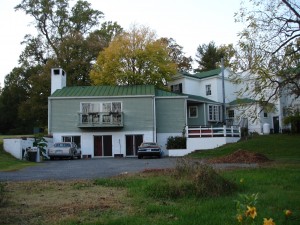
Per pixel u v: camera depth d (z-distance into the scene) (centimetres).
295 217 652
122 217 685
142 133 3678
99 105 3709
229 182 964
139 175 1348
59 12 5466
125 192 992
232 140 3412
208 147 3350
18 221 678
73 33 5294
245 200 553
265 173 1343
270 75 1819
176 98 3853
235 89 4581
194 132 3406
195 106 4294
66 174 1592
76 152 3347
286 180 1165
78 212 742
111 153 3669
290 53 1808
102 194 967
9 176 1527
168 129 3828
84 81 5238
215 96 4453
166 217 686
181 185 907
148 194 912
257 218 645
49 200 891
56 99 3706
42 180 1325
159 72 4634
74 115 3688
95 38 5338
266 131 3950
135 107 3709
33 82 5078
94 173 1614
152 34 4700
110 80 4591
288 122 3481
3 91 6262
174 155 3356
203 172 933
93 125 3616
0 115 6178
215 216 674
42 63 5566
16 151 2736
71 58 5153
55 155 3072
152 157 3094
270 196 872
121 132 3691
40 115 5122
